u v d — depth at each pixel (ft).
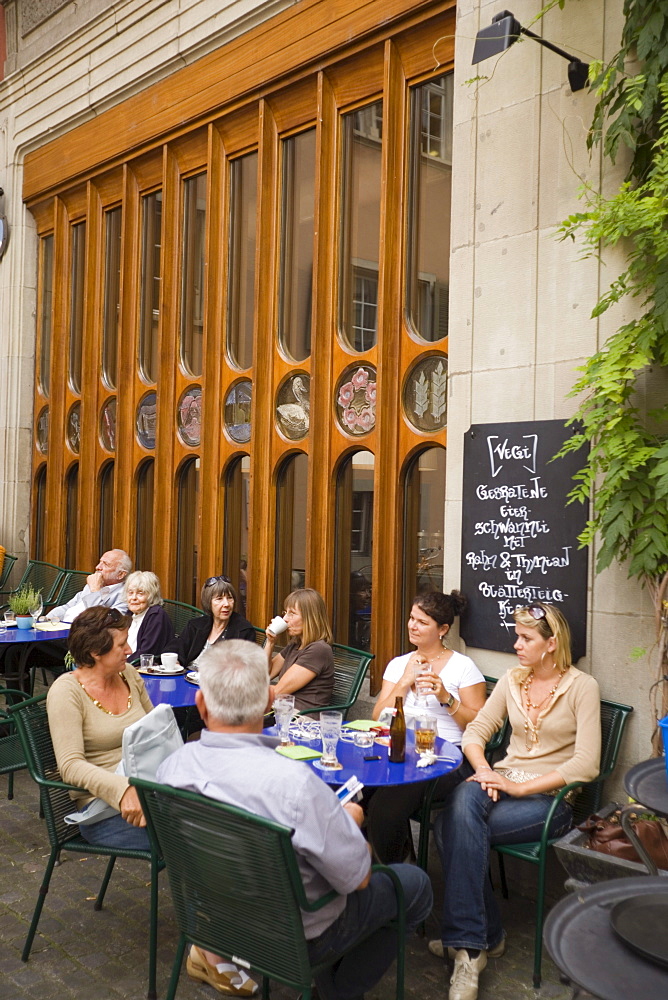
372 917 9.39
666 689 12.75
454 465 15.98
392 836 12.73
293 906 8.36
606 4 13.92
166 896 13.58
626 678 13.33
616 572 13.48
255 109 21.90
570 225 13.10
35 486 31.01
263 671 9.05
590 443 13.85
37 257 31.24
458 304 15.94
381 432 18.22
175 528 24.41
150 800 9.34
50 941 12.14
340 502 19.74
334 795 8.68
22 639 19.54
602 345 13.85
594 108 14.03
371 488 18.98
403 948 9.75
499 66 15.38
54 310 29.63
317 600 16.44
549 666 12.87
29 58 29.99
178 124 23.72
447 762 11.72
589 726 12.30
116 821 11.52
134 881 14.15
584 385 13.20
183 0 23.12
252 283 22.43
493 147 15.46
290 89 20.85
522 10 15.08
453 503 15.99
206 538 23.07
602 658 13.62
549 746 12.67
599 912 6.09
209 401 23.02
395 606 18.10
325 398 19.85
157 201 25.84
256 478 21.42
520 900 13.98
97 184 27.71
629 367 12.55
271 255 21.49
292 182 21.35
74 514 29.30
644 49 12.57
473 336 15.69
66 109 28.04
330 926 8.92
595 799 13.07
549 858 13.84
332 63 19.51
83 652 12.21
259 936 8.83
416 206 18.38
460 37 16.14
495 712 13.38
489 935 11.69
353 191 19.74
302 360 20.84
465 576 15.58
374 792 11.97
